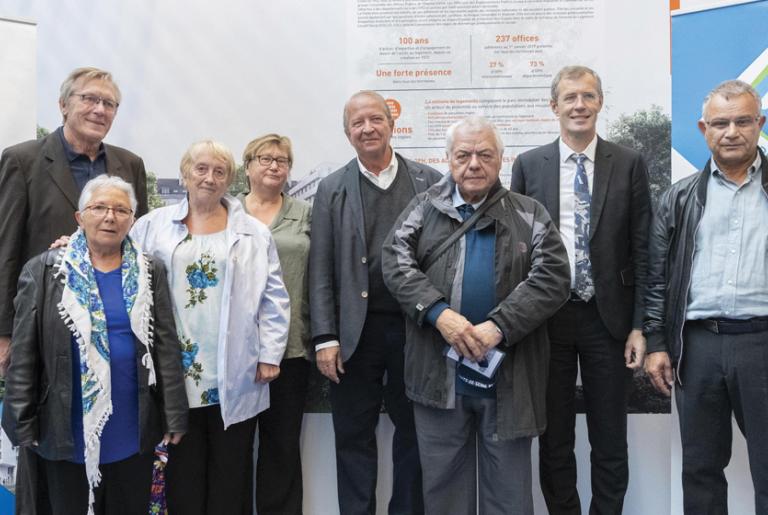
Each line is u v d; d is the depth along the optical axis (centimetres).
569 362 252
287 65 298
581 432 288
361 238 249
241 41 299
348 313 248
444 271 214
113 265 211
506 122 291
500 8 289
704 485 231
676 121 267
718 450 230
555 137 290
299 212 274
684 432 235
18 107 277
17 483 231
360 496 261
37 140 243
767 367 219
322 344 249
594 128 252
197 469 238
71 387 193
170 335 214
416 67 293
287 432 265
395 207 255
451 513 220
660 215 242
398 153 279
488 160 209
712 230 227
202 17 300
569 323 247
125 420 203
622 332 246
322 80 297
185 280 229
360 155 257
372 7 294
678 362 232
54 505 203
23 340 195
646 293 245
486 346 201
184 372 227
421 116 294
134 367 205
